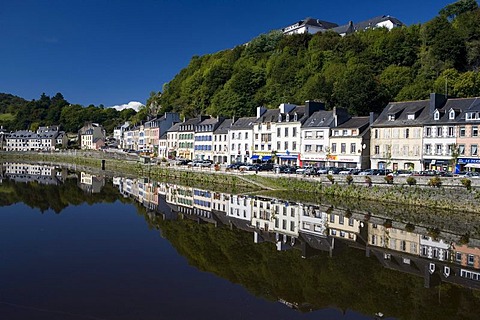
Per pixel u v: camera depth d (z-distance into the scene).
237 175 56.19
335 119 60.56
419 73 76.19
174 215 34.84
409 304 16.38
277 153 68.19
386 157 53.97
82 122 190.38
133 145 126.75
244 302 16.05
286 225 31.09
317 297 16.89
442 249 24.58
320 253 23.58
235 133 77.12
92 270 19.36
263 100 90.25
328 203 40.81
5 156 134.00
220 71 109.31
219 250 23.73
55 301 15.62
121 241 25.16
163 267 20.11
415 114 52.25
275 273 19.77
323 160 61.16
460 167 47.22
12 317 14.19
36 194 46.00
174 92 131.12
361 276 19.64
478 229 29.73
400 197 38.91
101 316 14.41
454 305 16.33
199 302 15.89
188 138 91.12
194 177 63.75
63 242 24.55
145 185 58.25
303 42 103.38
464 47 74.00
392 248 24.70
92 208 37.38
